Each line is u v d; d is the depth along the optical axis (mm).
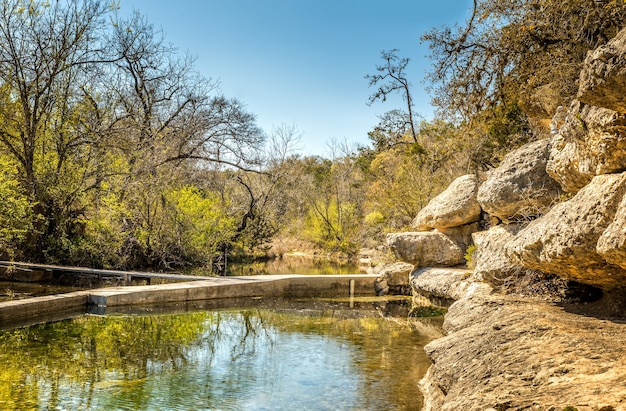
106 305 12734
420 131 27547
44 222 18156
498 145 17266
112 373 7910
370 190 28172
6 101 17688
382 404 6621
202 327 11609
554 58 11219
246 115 26766
